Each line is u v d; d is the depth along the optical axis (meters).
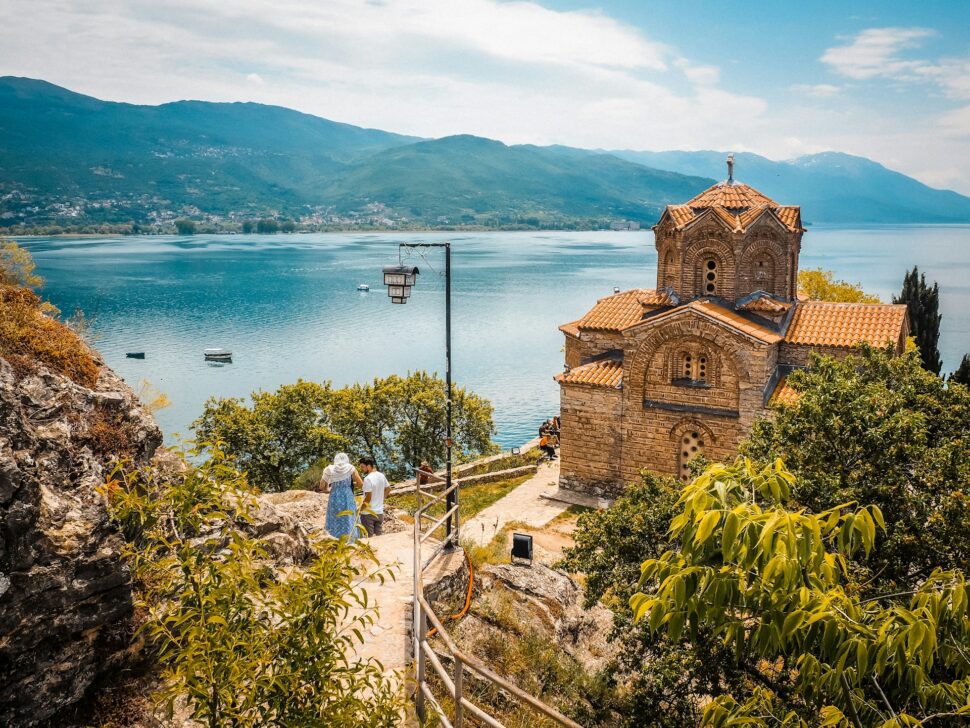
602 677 16.59
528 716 12.92
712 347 33.69
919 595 7.00
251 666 6.62
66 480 9.07
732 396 33.56
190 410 88.12
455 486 16.91
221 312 165.62
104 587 8.74
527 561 21.66
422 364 115.94
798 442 18.95
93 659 8.82
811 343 34.00
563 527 33.72
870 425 17.80
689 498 6.81
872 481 17.11
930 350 55.00
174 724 8.91
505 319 161.62
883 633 6.47
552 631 17.69
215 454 7.75
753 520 6.31
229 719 6.62
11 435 8.54
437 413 49.72
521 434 80.62
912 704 8.84
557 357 122.12
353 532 16.53
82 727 8.55
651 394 35.53
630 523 18.94
